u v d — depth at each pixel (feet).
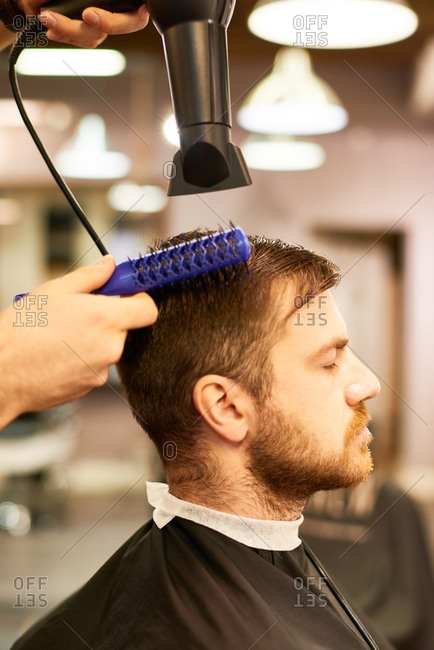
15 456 14.02
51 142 15.67
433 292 18.17
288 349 2.45
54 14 2.28
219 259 2.06
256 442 2.48
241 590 2.39
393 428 18.86
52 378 1.80
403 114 16.69
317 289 2.48
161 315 2.48
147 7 2.04
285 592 2.50
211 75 1.95
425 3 10.87
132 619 2.43
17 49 2.21
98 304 1.85
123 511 14.98
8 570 11.18
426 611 5.28
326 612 2.54
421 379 18.57
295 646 2.33
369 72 16.29
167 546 2.53
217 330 2.43
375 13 4.43
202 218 16.66
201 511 2.53
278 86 8.89
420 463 18.47
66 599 2.82
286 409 2.45
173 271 2.02
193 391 2.45
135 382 2.58
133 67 13.03
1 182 17.84
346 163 17.60
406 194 17.71
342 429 2.52
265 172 17.42
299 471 2.49
